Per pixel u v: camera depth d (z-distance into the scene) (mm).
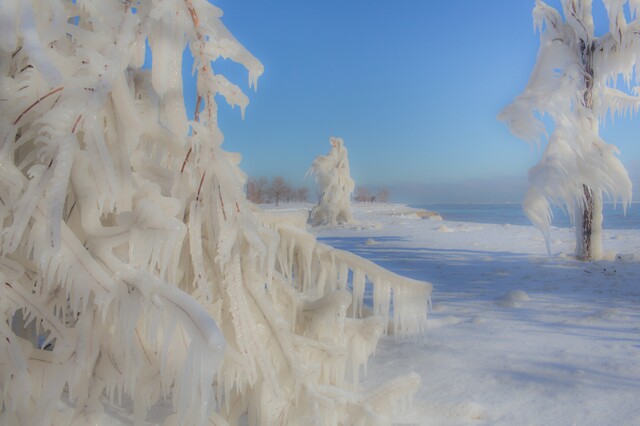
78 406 1856
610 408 2611
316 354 2350
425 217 36219
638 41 8758
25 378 1749
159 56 1919
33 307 1823
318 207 25203
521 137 8883
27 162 1857
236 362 1973
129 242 1703
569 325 4551
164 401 2658
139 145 2107
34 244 1694
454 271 8484
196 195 1936
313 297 2750
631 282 6918
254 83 1998
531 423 2447
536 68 9320
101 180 1729
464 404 2639
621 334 4184
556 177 8383
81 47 1891
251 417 2156
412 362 3445
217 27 1976
